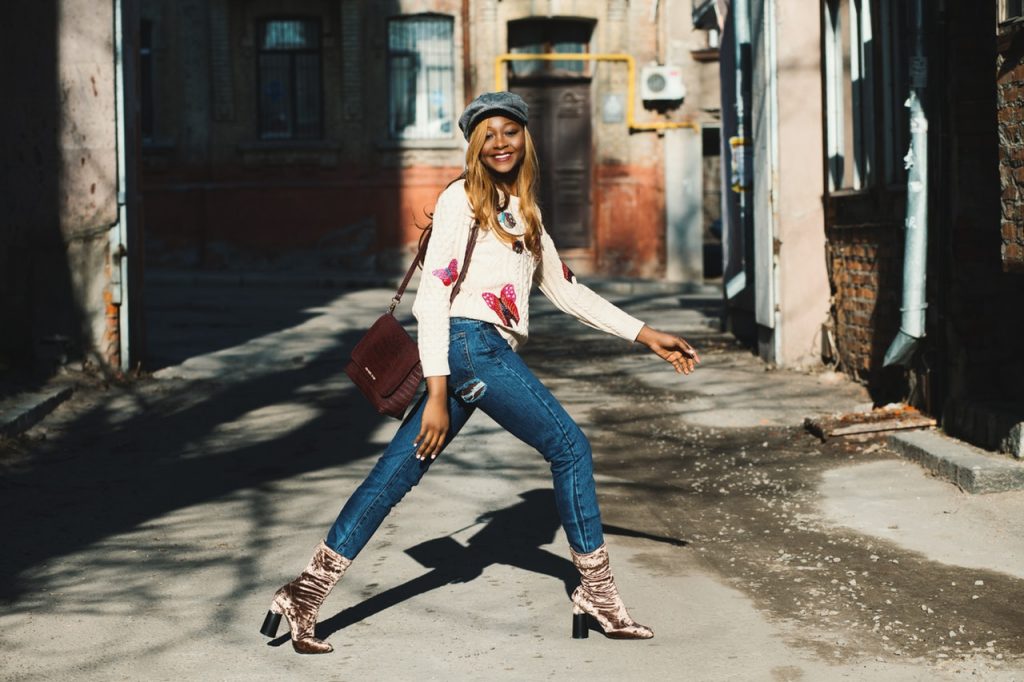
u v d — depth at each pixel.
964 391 6.85
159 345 11.92
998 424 6.27
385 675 3.71
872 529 5.37
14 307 9.48
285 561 5.00
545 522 5.57
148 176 23.36
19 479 6.66
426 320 3.72
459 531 5.42
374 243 23.33
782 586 4.58
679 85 22.55
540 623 4.18
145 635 4.12
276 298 18.27
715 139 24.45
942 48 6.83
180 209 23.34
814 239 10.08
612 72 22.89
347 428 8.07
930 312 7.16
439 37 23.11
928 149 7.07
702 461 6.97
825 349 9.99
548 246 4.02
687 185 22.97
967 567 4.76
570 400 9.13
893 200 8.39
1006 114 5.85
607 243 23.11
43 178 9.43
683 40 22.80
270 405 8.94
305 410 8.73
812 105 9.96
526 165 3.89
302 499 6.12
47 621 4.29
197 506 6.02
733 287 12.44
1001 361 6.82
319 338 12.65
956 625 4.11
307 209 23.38
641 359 11.36
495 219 3.80
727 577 4.70
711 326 14.12
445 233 3.78
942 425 6.95
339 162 23.33
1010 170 5.83
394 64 23.22
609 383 9.94
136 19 10.03
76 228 9.48
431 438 3.71
